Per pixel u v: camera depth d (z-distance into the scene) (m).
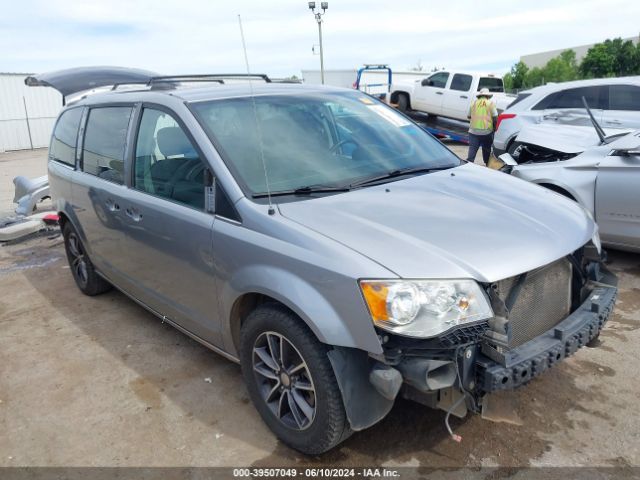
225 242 2.79
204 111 3.22
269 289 2.53
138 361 3.77
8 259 6.49
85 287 4.97
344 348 2.36
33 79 6.36
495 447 2.68
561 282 2.69
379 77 24.30
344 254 2.32
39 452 2.88
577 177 5.02
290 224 2.57
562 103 9.16
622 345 3.59
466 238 2.44
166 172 3.32
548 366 2.35
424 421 2.89
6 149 25.27
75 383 3.54
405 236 2.43
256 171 2.95
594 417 2.87
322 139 3.36
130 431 3.00
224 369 3.60
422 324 2.17
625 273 4.86
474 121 11.26
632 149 4.68
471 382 2.26
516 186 3.23
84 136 4.47
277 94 3.61
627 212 4.70
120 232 3.80
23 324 4.53
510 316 2.39
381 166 3.32
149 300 3.76
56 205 4.94
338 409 2.41
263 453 2.75
